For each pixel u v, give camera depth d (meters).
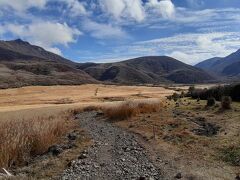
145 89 164.75
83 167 15.10
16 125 22.28
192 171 13.79
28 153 17.28
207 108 33.19
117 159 16.73
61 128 25.03
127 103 41.75
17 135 17.80
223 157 15.49
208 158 15.62
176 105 38.69
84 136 23.95
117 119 34.50
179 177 13.11
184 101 43.66
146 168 14.77
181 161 15.53
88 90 154.62
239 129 21.20
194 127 23.98
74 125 32.16
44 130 20.36
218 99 42.16
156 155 17.16
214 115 28.55
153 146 19.39
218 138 19.36
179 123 26.17
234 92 39.59
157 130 24.52
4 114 50.31
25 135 18.81
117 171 14.45
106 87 174.50
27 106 81.69
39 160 16.58
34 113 49.91
